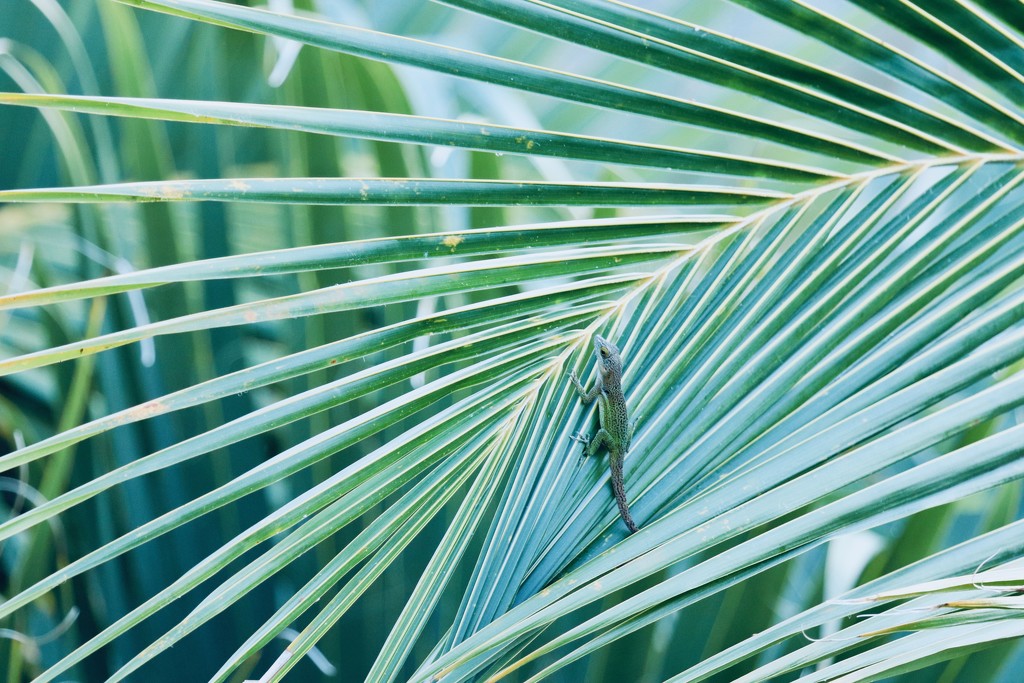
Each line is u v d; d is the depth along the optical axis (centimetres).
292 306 218
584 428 228
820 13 221
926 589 209
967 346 216
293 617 223
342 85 279
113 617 305
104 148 302
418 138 218
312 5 285
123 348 295
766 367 223
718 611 288
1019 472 209
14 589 279
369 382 221
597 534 224
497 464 227
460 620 224
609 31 220
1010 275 217
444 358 223
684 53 221
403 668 304
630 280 227
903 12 220
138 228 301
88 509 301
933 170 227
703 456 223
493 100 298
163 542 306
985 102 222
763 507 212
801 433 219
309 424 308
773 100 222
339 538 307
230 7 216
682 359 226
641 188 223
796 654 214
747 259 226
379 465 222
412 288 221
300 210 294
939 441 210
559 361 228
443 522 301
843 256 224
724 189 225
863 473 211
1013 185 221
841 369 221
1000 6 220
